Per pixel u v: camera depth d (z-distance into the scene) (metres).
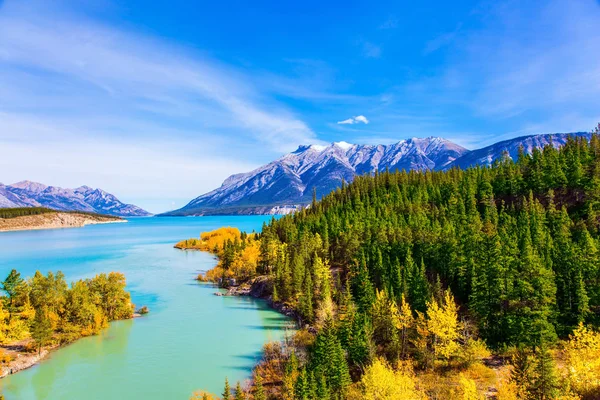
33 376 68.69
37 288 94.31
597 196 111.50
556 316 70.88
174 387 64.19
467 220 121.38
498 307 77.00
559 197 127.12
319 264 112.12
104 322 93.69
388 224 128.38
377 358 61.72
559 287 77.81
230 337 87.31
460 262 89.69
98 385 64.94
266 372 67.69
